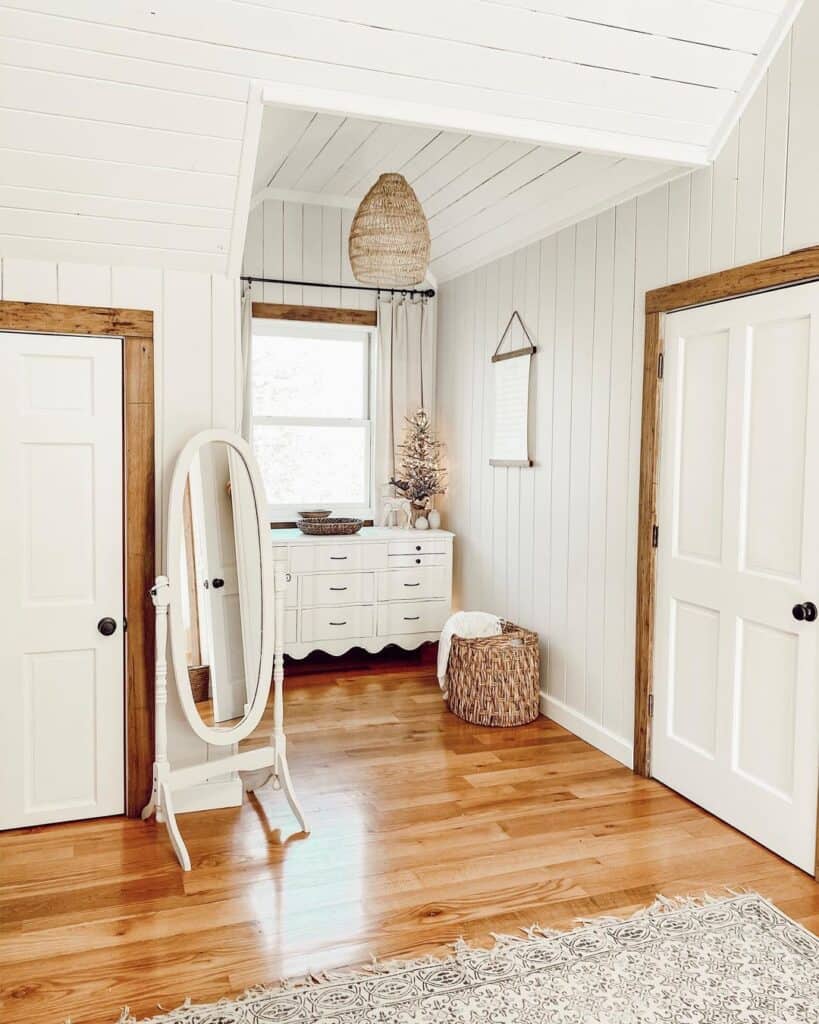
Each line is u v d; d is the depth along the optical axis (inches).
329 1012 79.0
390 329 215.2
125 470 119.3
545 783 135.2
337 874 105.0
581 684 157.8
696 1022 78.1
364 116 104.0
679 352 128.6
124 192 107.7
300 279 208.1
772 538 111.0
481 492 198.5
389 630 203.0
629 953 88.5
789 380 107.6
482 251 190.2
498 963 86.5
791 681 108.1
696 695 126.6
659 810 125.1
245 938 90.9
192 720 116.0
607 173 138.1
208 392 123.1
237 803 126.2
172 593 114.7
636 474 139.7
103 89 94.7
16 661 116.0
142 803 122.3
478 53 99.6
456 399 211.3
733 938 91.2
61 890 100.7
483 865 107.7
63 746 119.3
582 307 154.8
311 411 217.3
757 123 111.4
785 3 103.4
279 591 123.1
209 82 96.2
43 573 116.8
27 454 115.3
